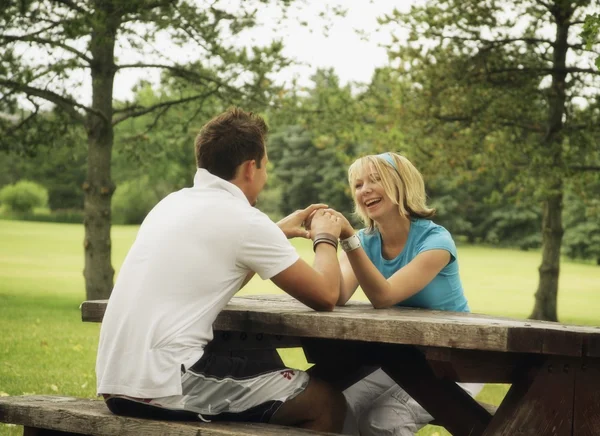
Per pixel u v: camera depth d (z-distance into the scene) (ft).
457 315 11.25
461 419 11.63
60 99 44.65
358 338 10.02
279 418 10.35
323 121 48.47
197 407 9.89
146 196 246.88
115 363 9.85
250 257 10.18
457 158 47.47
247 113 11.04
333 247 11.24
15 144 47.73
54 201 260.62
